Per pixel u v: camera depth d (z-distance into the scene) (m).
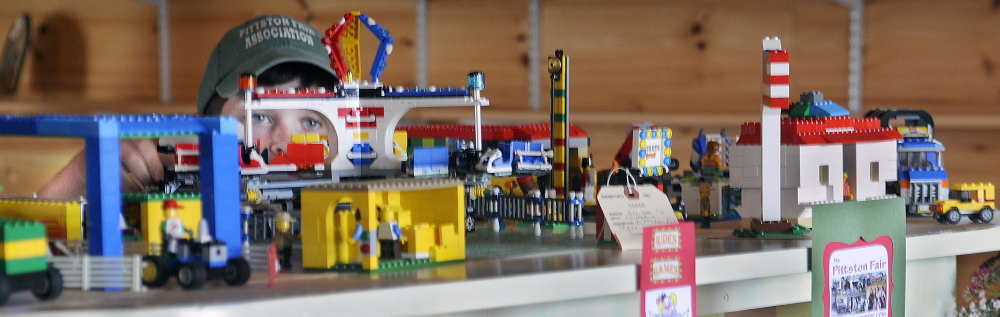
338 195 1.79
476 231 2.37
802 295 2.14
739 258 1.96
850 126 2.23
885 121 2.54
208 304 1.47
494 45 4.57
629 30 4.43
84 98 4.54
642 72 4.43
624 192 2.13
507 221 2.49
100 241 1.63
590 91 4.51
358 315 1.57
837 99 4.15
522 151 2.34
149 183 2.68
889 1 4.04
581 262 1.87
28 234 1.52
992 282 2.38
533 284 1.73
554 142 2.46
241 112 2.72
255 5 4.54
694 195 2.47
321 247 1.80
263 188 2.15
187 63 4.63
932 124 2.60
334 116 2.32
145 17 4.62
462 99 2.34
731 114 4.27
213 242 1.66
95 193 1.62
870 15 4.08
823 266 2.05
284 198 2.19
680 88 4.38
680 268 1.89
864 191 2.19
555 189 2.43
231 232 1.72
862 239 2.11
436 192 1.92
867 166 2.20
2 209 1.88
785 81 2.10
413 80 4.61
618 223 2.07
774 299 2.10
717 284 2.01
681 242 1.89
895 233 2.16
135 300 1.52
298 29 2.81
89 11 4.51
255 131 2.60
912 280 2.31
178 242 1.65
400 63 4.59
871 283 2.13
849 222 2.08
